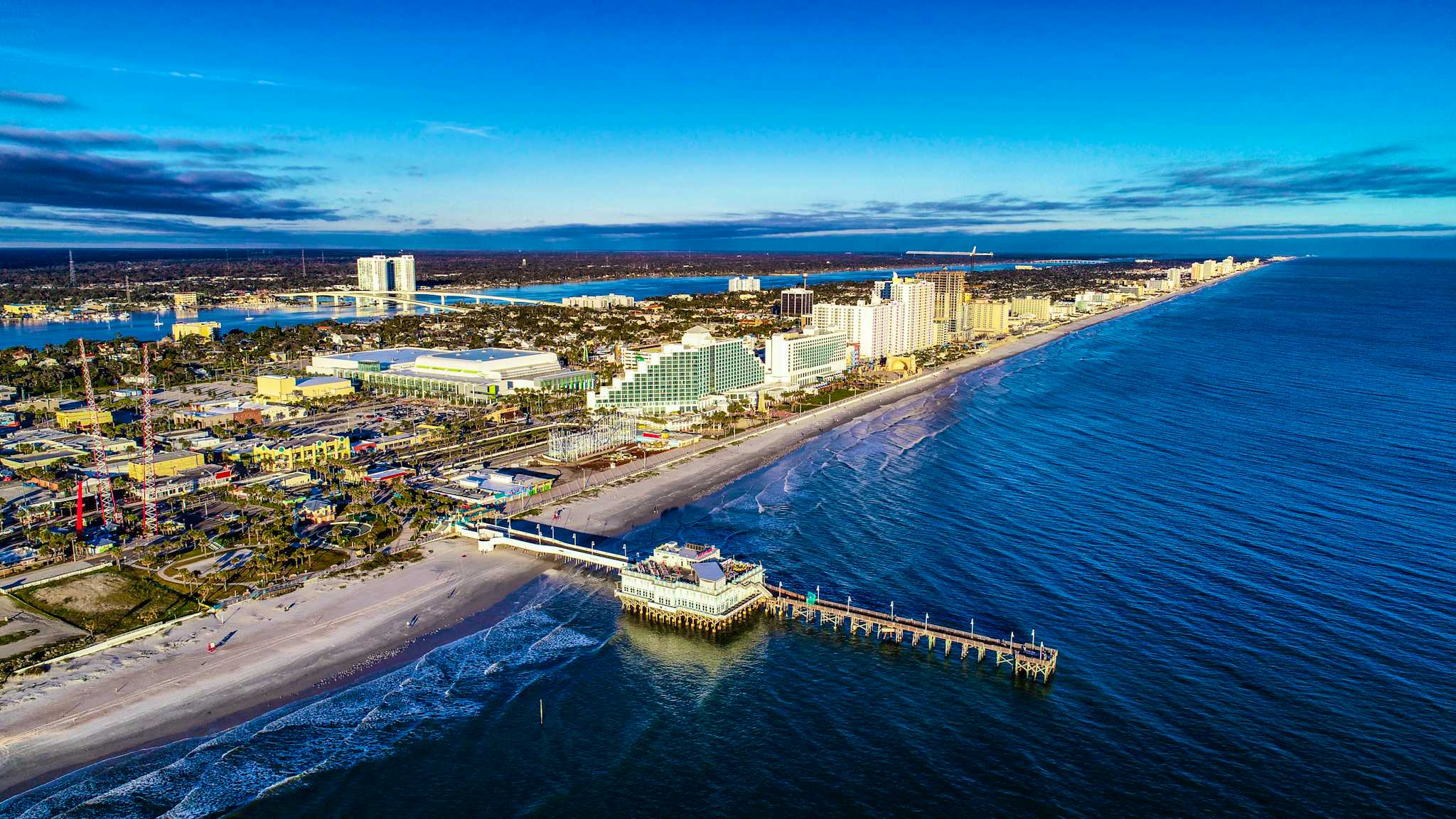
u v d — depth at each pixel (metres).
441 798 133.75
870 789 135.88
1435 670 163.25
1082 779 136.75
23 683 159.88
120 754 142.00
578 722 153.88
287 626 183.62
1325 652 170.38
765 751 145.88
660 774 140.00
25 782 134.88
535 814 130.38
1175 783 135.00
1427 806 129.00
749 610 196.25
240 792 134.38
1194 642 175.62
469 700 160.12
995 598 197.62
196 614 187.50
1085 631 181.38
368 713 154.75
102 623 181.75
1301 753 141.25
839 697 162.75
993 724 152.12
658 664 174.88
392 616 190.25
